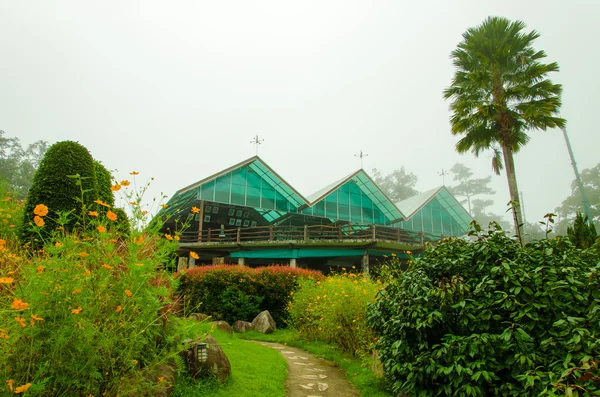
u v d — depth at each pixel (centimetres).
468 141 1675
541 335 404
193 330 496
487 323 437
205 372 521
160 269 425
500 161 1819
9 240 644
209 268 1427
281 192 2839
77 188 783
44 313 310
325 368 773
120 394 336
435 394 450
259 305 1366
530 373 365
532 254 472
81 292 329
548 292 409
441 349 433
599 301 379
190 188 2431
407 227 3291
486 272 488
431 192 3519
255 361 707
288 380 661
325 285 1016
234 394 503
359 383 637
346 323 853
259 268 1473
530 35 1606
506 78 1633
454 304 466
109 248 361
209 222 2770
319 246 2158
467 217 3591
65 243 342
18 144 4216
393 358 511
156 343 455
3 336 283
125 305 346
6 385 285
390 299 571
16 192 1000
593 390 309
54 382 307
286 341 1073
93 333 314
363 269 2122
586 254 479
